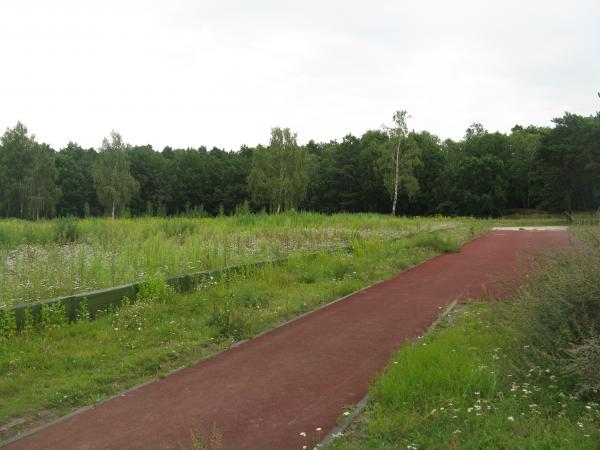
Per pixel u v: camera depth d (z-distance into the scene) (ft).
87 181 266.16
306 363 21.27
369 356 21.80
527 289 21.70
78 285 32.17
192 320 27.02
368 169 241.76
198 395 18.20
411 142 204.44
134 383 19.62
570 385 15.93
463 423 13.87
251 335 25.61
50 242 56.65
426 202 243.40
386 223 89.25
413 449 12.89
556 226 130.72
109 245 48.32
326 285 36.81
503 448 12.43
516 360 17.76
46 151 225.76
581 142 172.86
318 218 89.10
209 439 14.73
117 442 14.85
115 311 28.30
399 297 33.50
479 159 222.69
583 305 17.07
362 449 13.21
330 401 17.19
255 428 15.38
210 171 279.69
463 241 70.18
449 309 28.84
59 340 23.81
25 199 216.33
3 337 22.93
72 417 16.70
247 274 38.24
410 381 16.53
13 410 17.04
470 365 17.37
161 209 149.89
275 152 226.79
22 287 30.89
